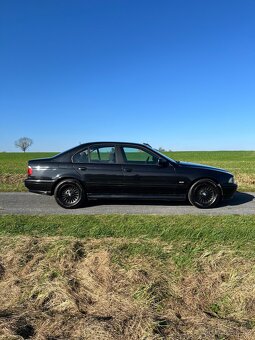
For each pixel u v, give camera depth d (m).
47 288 6.18
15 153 71.69
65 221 8.66
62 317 5.62
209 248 7.25
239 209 10.76
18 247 7.23
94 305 5.98
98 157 10.80
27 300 6.06
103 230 8.09
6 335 5.14
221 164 34.28
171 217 8.99
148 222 8.52
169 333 5.29
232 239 7.66
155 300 5.99
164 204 11.49
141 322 5.41
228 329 5.34
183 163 11.11
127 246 7.32
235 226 8.26
